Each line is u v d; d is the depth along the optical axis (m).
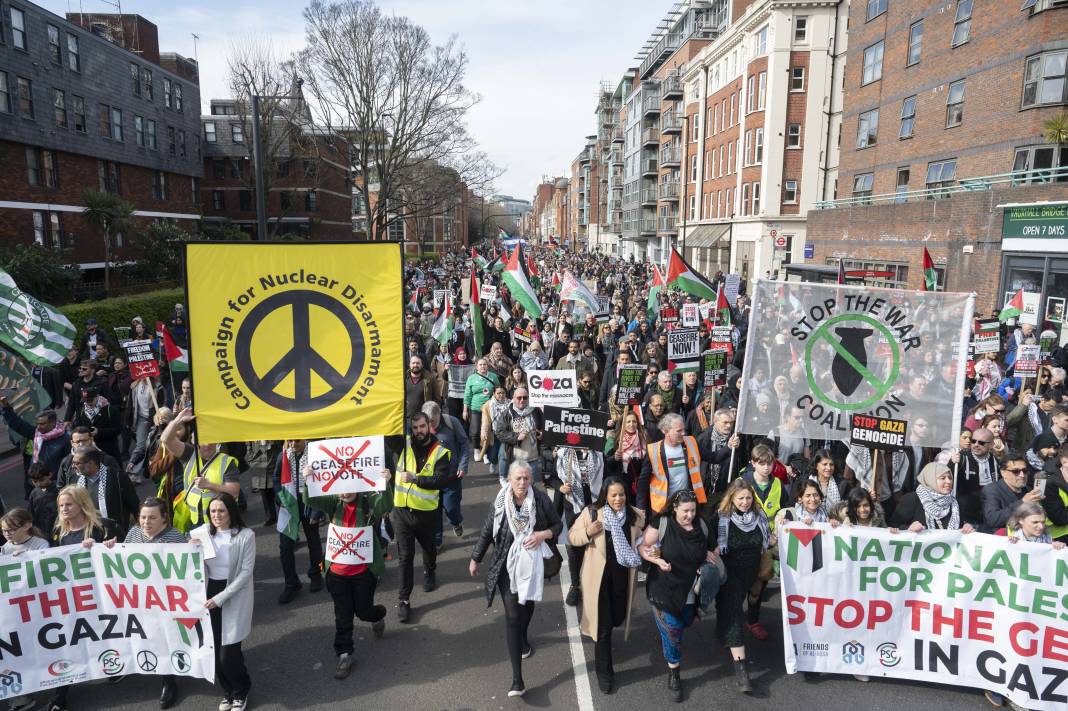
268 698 5.39
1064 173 19.28
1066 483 6.07
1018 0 20.50
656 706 5.26
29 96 31.22
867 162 29.70
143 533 5.45
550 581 7.48
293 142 48.62
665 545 5.34
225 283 5.58
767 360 6.47
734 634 5.46
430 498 6.74
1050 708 5.08
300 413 5.73
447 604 6.92
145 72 41.78
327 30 37.59
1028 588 5.14
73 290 27.06
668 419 7.01
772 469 6.49
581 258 73.62
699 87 52.50
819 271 26.12
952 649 5.36
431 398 10.18
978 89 22.31
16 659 5.21
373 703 5.31
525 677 5.66
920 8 25.52
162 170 43.78
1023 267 18.50
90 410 9.60
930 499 5.83
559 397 7.81
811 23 37.50
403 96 39.44
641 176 67.75
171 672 5.35
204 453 6.67
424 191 45.34
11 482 10.84
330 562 5.71
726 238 45.28
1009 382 10.82
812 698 5.36
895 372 6.32
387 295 5.76
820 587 5.52
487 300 21.89
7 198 30.05
